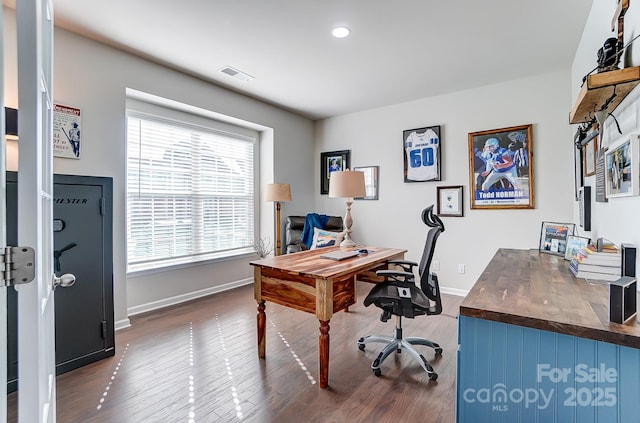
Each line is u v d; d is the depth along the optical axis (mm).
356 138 4727
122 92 2846
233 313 3246
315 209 5180
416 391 1883
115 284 2830
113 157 2787
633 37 1408
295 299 2072
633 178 1351
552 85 3303
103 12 2271
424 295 2232
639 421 929
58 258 2064
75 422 1613
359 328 2842
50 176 1185
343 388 1917
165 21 2387
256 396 1838
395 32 2533
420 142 4109
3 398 653
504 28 2480
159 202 3479
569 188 3232
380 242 4484
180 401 1791
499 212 3613
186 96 3371
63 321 2094
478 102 3725
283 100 4195
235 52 2871
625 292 983
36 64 781
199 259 3854
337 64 3121
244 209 4449
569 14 2293
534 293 1324
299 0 2141
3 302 687
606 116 1689
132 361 2248
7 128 1926
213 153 4035
